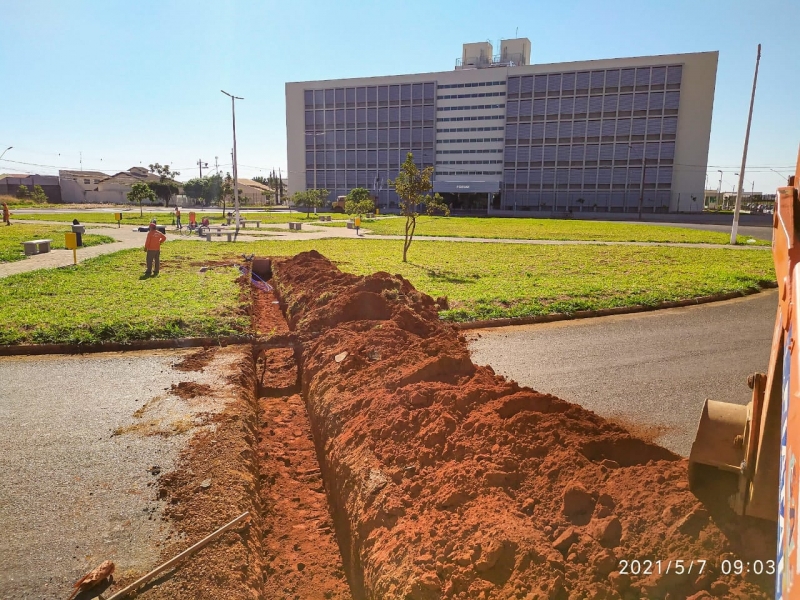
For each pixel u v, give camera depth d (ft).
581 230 151.64
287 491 18.61
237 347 32.30
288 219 193.67
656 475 12.53
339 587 14.08
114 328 33.99
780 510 6.40
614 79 267.18
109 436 20.10
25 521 14.88
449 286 53.16
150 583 12.53
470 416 17.11
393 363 23.26
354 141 321.93
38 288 48.42
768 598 8.97
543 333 36.88
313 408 23.31
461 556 11.34
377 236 122.01
